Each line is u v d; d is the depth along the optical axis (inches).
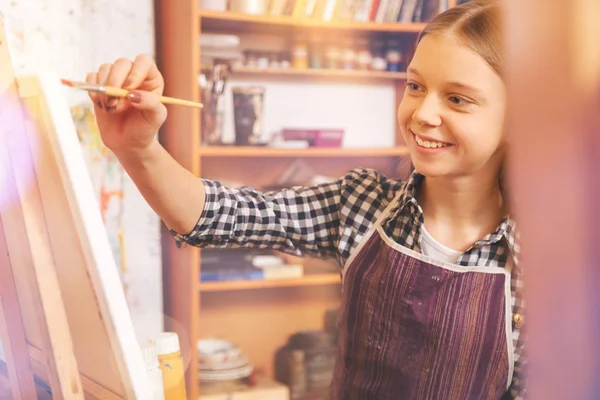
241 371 94.3
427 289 37.9
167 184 32.9
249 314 104.3
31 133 22.2
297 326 106.5
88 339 23.9
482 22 32.9
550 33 6.4
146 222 89.4
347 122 106.9
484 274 37.5
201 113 92.2
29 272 22.1
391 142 109.4
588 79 6.3
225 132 99.9
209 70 93.0
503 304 37.5
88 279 22.2
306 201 40.9
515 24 6.7
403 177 44.3
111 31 85.6
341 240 40.5
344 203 41.1
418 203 39.5
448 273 37.7
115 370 22.7
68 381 22.2
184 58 90.4
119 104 28.0
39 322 22.2
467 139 33.0
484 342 37.6
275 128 103.1
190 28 87.7
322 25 94.3
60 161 21.5
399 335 38.7
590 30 6.3
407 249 38.5
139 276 89.5
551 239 6.6
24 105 22.2
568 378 6.6
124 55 86.8
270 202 39.5
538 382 6.8
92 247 21.7
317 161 105.6
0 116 22.0
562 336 6.7
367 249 39.9
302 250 41.2
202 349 95.7
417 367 38.3
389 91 108.8
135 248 88.9
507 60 6.8
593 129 6.3
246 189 39.7
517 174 6.8
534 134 6.6
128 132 29.8
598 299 6.5
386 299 38.8
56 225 23.2
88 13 83.7
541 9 6.5
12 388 25.0
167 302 99.5
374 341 39.4
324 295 107.5
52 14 79.9
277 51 100.7
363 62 101.4
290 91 103.5
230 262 93.8
